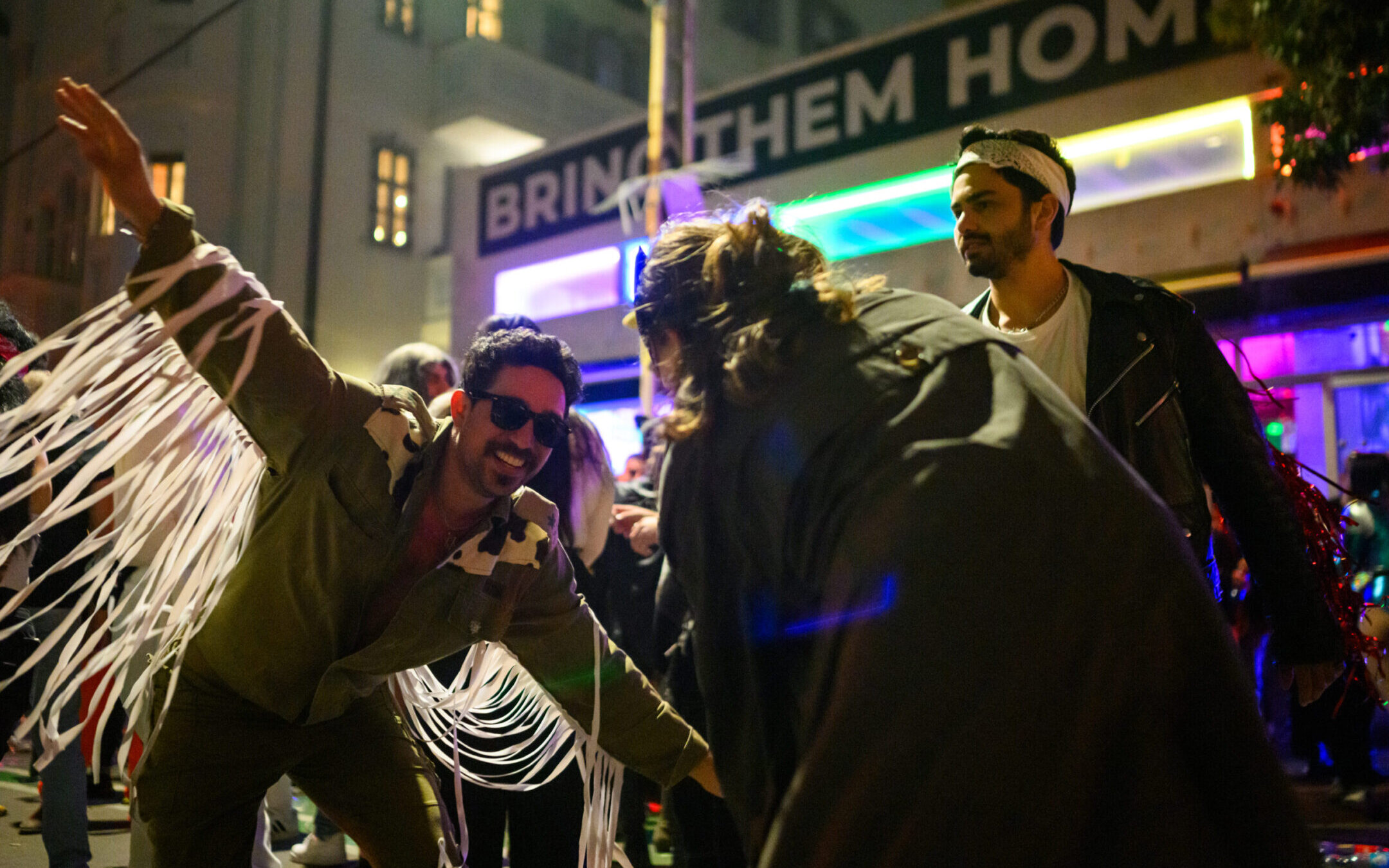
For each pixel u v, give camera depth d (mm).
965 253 2404
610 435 15023
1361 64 6297
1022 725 1233
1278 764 1349
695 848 3078
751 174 13844
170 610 2207
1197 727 1328
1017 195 2355
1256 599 2506
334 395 2088
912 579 1271
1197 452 2330
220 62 19391
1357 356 9664
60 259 20641
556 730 2725
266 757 2217
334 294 19797
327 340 19625
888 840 1227
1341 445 9711
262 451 2123
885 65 12969
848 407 1390
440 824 2328
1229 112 10859
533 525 2252
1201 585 1369
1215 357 2283
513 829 3025
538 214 16406
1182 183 11148
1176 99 11133
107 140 1814
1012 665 1246
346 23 20391
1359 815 4840
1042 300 2408
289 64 19812
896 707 1245
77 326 1883
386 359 4086
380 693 2455
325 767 2305
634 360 14781
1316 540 2439
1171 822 1259
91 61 20641
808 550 1384
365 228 20344
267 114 19625
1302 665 2273
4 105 22297
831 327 1481
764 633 1487
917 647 1253
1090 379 2281
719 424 1522
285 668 2154
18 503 3000
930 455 1320
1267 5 6656
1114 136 11547
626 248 15234
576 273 15906
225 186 19203
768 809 1471
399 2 21188
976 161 2383
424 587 2154
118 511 2133
